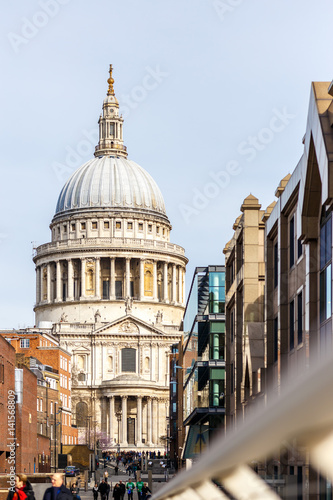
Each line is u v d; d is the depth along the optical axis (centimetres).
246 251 9506
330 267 5434
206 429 14400
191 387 15600
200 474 671
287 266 7406
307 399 463
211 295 13062
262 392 8069
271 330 8231
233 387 11150
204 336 13525
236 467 582
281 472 3391
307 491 902
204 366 13400
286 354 7312
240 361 10200
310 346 5919
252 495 596
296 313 6844
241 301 10306
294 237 6994
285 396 490
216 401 12744
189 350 16625
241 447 532
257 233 9538
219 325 12938
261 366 8981
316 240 5941
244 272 9475
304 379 476
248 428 531
